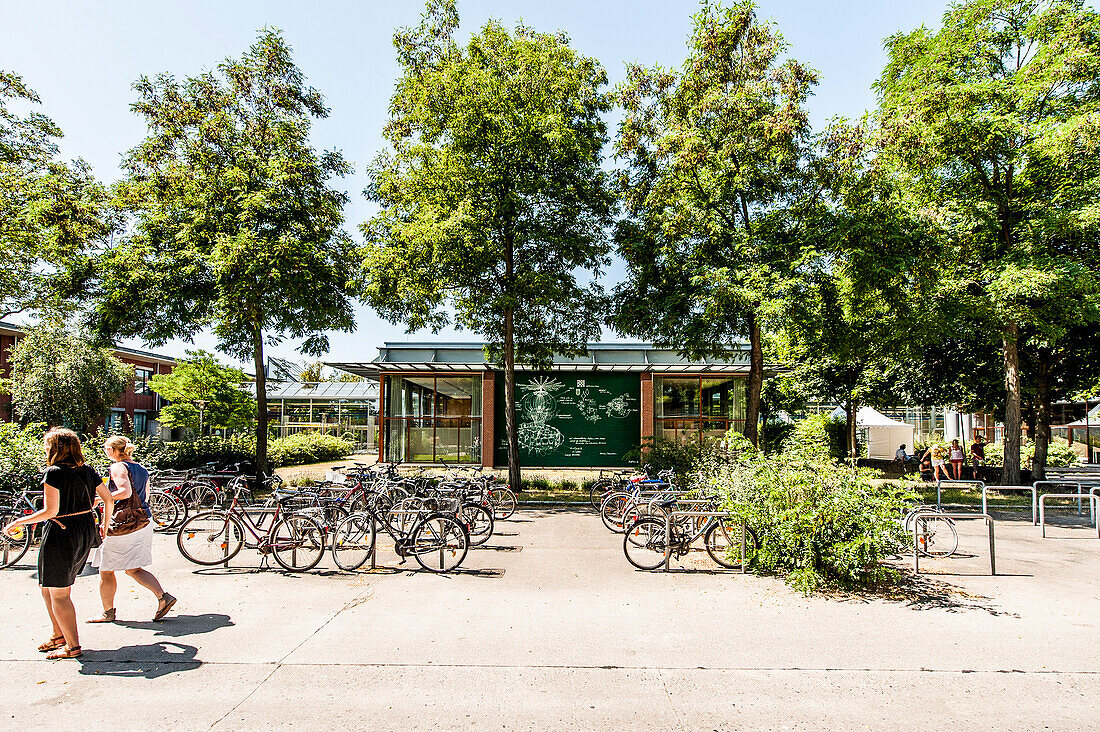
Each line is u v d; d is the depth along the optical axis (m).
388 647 4.93
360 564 7.77
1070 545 9.37
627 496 10.62
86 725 3.62
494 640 5.10
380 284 13.95
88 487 4.77
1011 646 5.01
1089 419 34.81
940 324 13.73
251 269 13.34
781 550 7.12
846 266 12.28
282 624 5.48
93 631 5.24
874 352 15.85
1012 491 15.68
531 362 16.34
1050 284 12.80
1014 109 14.38
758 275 12.10
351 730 3.59
